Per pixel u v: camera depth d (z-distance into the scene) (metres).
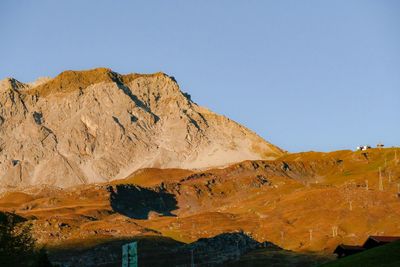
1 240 98.94
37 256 107.31
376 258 100.31
